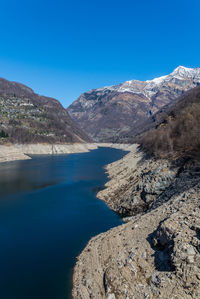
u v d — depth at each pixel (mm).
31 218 42656
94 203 51438
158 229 23391
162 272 19359
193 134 48406
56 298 22281
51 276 25625
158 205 35156
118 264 23375
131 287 19969
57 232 36625
